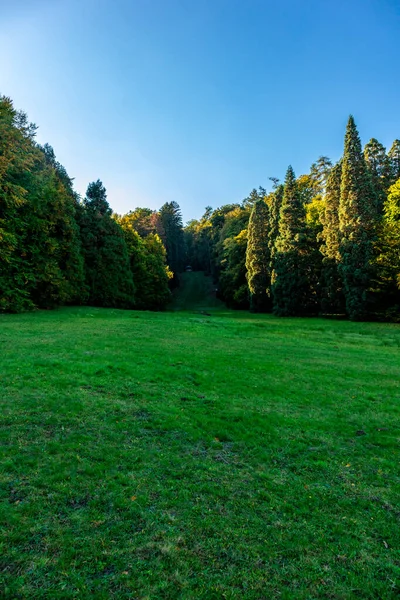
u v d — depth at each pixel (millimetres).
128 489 3830
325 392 7977
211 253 77062
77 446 4645
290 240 33875
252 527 3379
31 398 6105
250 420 5977
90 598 2504
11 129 19875
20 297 20953
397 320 26250
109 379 7527
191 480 4117
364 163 28625
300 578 2816
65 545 2973
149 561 2875
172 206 83062
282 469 4539
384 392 8266
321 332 19812
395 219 26391
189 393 7195
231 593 2629
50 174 26188
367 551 3160
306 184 58281
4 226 19703
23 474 3947
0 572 2666
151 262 44688
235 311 42938
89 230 33469
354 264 27922
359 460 4898
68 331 13586
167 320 21125
